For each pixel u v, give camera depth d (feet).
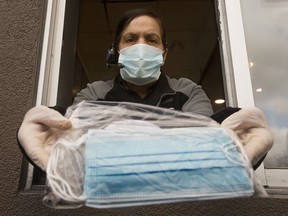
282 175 2.28
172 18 6.45
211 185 1.11
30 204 2.09
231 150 1.22
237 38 2.75
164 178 1.11
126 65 2.50
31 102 2.47
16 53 2.63
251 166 1.21
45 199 1.15
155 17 2.65
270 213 2.01
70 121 1.41
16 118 2.40
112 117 1.47
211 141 1.24
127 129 1.30
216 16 3.05
